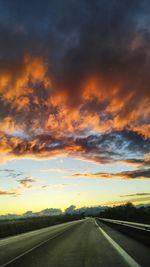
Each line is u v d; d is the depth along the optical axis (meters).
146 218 70.38
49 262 14.67
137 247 20.83
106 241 25.77
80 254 17.44
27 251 19.61
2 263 14.73
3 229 40.34
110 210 132.25
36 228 60.03
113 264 13.62
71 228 51.56
